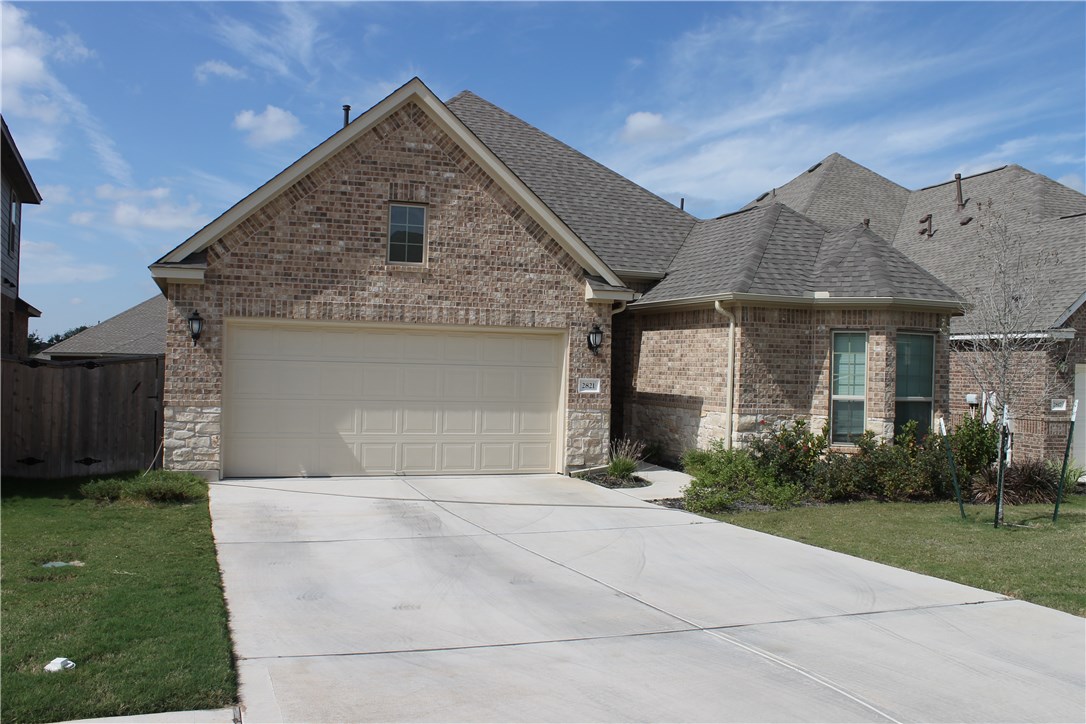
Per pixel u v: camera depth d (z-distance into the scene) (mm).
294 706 5078
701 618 7117
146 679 5230
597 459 14945
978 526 11430
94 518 10141
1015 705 5457
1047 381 16875
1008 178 22422
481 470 14555
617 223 19688
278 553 8898
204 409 12859
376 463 14000
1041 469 14328
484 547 9523
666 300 16484
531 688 5488
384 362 14008
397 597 7477
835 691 5602
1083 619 7324
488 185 14195
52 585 7188
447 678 5621
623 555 9344
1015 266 15023
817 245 16734
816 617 7230
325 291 13383
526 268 14438
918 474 13453
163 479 11641
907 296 14570
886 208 25156
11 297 21453
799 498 13094
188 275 12594
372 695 5293
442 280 13977
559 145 21828
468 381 14461
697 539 10266
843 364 15164
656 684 5625
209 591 7176
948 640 6707
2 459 13070
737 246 16875
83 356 26047
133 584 7281
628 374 18484
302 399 13617
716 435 15344
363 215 13562
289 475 13586
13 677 5191
